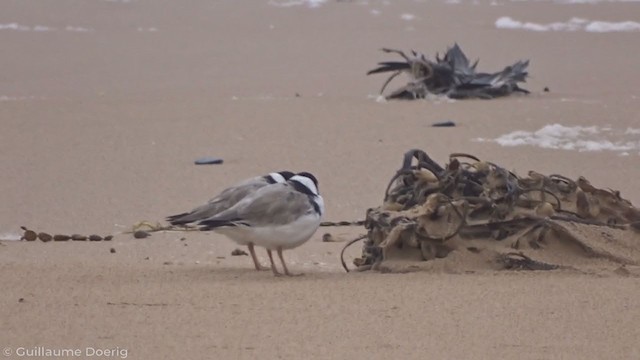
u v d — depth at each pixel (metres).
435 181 12.27
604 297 10.82
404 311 10.36
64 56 26.62
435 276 11.59
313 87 23.66
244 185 11.96
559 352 9.30
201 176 17.09
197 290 11.15
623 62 26.47
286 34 29.28
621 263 11.85
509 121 20.47
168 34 29.22
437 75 22.95
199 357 9.14
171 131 19.78
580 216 12.42
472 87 22.88
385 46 27.95
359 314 10.27
